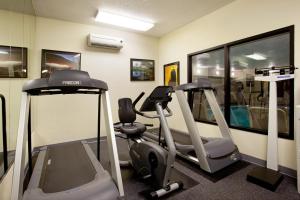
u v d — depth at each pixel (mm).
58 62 3688
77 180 1766
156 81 5012
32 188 1504
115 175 1462
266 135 2646
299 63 2281
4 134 1653
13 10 2578
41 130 3559
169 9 3357
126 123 3361
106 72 4238
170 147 1926
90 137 4051
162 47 4879
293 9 2326
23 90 1307
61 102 3746
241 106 3117
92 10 3369
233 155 2586
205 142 2762
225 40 3211
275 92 2328
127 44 4500
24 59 2912
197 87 2633
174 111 4531
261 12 2664
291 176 2342
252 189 2045
